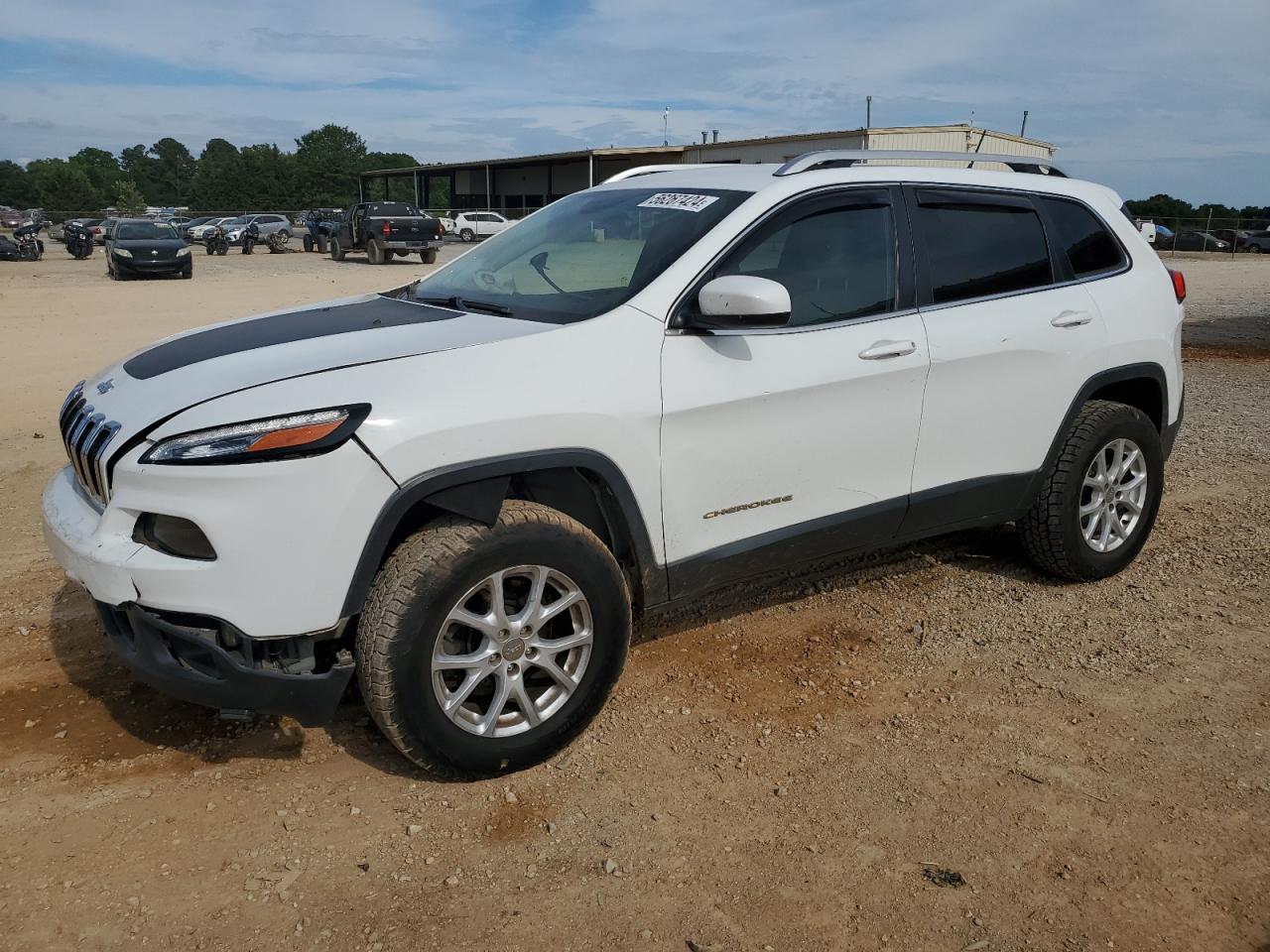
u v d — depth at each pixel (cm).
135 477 278
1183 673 386
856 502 382
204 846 281
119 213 6281
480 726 305
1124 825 296
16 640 402
